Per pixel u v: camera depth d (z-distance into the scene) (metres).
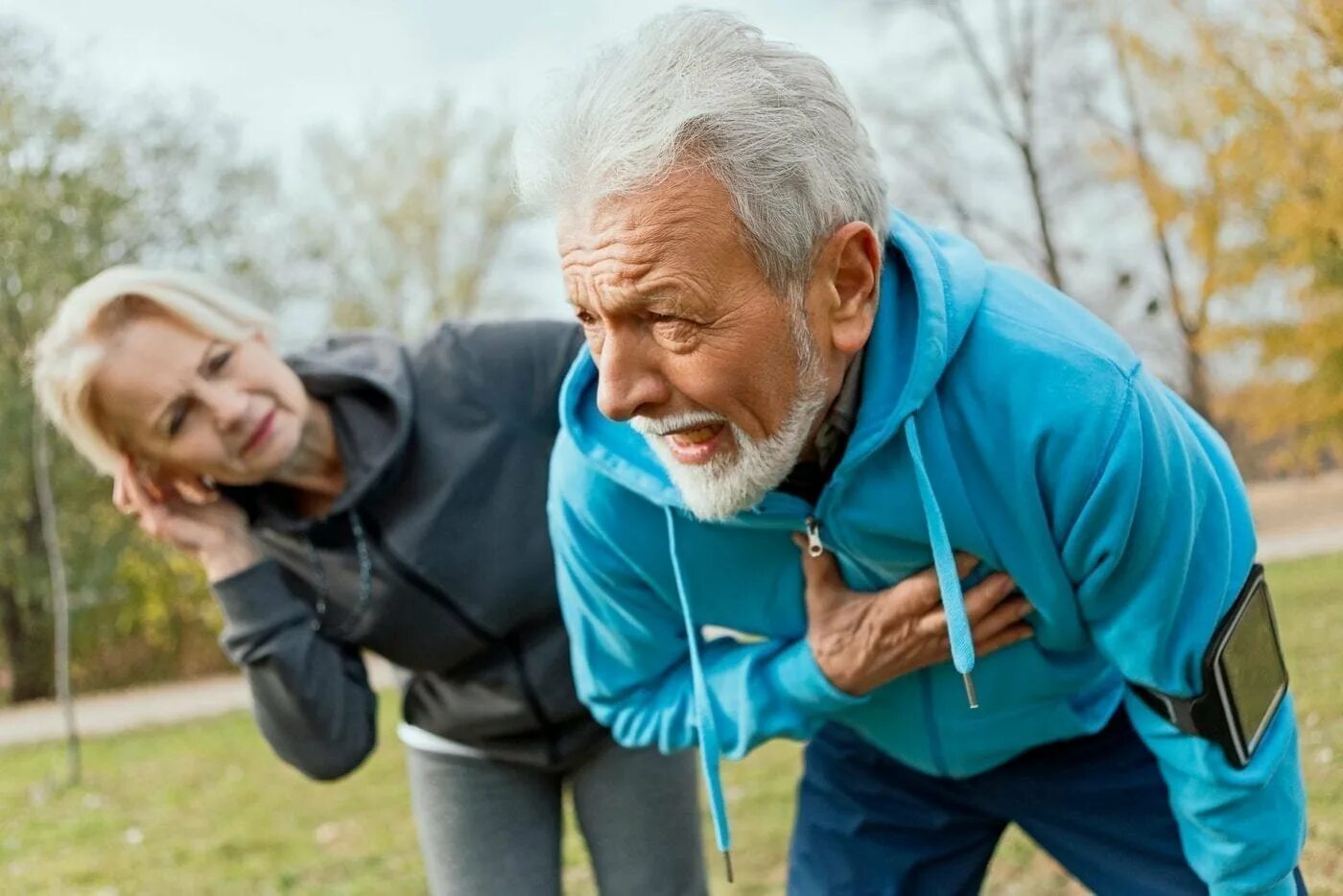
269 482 2.05
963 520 1.31
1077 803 1.66
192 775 6.31
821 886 1.80
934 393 1.28
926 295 1.24
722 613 1.57
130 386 1.87
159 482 2.08
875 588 1.48
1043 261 7.77
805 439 1.24
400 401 1.88
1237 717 1.37
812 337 1.18
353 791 5.27
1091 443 1.23
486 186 19.39
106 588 12.79
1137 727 1.49
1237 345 4.46
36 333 7.08
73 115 7.48
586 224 1.10
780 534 1.46
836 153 1.15
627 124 1.07
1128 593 1.33
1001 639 1.42
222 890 4.05
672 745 1.70
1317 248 3.43
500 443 1.93
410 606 1.93
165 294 1.89
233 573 2.04
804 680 1.52
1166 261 4.80
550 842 2.10
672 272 1.08
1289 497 7.68
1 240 6.83
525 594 1.92
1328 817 2.32
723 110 1.07
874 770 1.79
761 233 1.10
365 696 2.12
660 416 1.18
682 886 2.10
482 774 2.08
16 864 4.82
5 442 10.05
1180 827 1.51
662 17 1.13
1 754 8.57
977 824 1.79
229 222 10.73
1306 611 3.98
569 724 2.03
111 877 4.43
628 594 1.57
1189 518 1.29
